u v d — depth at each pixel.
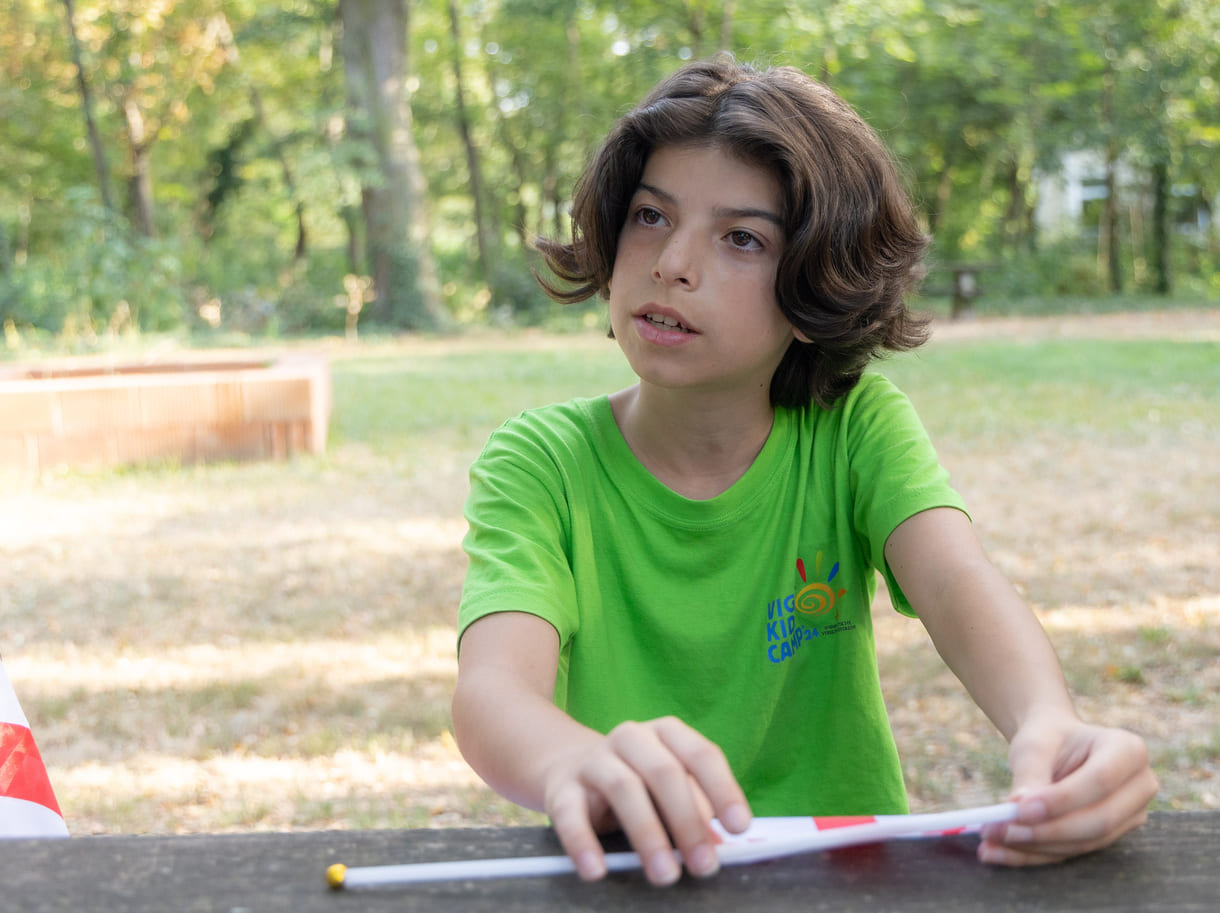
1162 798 2.63
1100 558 4.61
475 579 1.03
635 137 1.04
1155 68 23.28
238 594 4.37
